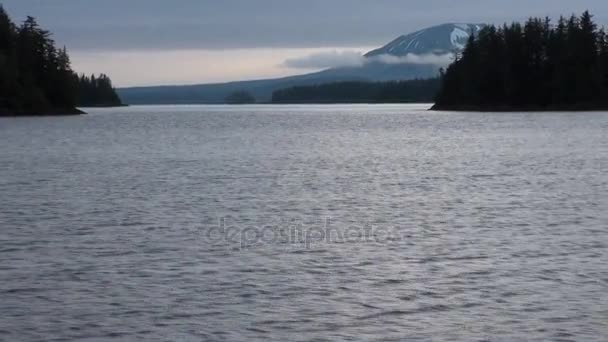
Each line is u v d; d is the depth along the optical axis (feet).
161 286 71.46
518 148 245.24
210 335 59.52
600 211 112.98
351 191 136.15
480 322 62.18
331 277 74.54
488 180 154.30
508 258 82.12
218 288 70.79
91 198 126.62
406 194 132.46
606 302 66.59
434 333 60.03
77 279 73.77
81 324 61.62
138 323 61.82
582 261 80.53
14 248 87.20
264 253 84.23
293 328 60.95
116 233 95.71
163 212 111.96
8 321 62.18
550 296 68.33
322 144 269.44
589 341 58.39
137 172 169.99
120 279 73.77
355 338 59.06
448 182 150.82
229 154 222.89
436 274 75.61
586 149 238.27
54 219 106.11
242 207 116.98
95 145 267.59
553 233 95.91
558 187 142.00
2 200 124.77
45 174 167.22
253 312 64.44
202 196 128.77
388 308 65.41
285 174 165.07
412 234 95.55
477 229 98.94
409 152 231.50
